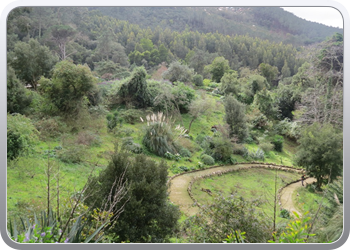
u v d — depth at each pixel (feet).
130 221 14.89
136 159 16.72
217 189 30.22
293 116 52.75
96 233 10.78
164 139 40.06
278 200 24.59
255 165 41.24
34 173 23.38
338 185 15.61
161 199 16.07
